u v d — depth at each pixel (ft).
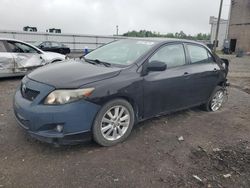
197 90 17.13
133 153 12.19
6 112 16.72
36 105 11.13
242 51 110.63
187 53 16.49
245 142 14.28
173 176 10.61
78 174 10.34
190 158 12.11
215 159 12.17
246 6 118.21
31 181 9.82
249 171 11.33
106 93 11.82
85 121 11.42
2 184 9.57
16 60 28.35
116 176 10.36
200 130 15.53
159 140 13.71
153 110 14.51
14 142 12.59
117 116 12.73
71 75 11.95
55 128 11.14
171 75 14.88
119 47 15.84
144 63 13.71
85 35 120.98
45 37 111.34
